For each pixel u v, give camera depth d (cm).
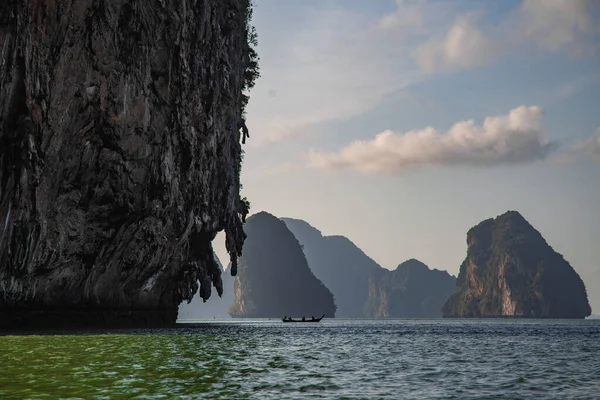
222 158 7481
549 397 1730
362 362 2731
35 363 2203
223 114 7262
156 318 6906
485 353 3478
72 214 4875
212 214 7338
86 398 1500
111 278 5678
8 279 4341
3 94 4031
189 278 7394
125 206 5269
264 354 3012
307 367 2411
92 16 4666
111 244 5391
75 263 5044
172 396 1566
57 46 4344
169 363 2323
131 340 3575
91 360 2342
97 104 4775
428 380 2084
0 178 4106
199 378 1923
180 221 6303
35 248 4453
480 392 1809
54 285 4906
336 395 1670
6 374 1900
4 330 4478
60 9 4325
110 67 4872
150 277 6366
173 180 6006
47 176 4462
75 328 5228
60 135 4472
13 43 4041
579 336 6141
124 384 1744
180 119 5975
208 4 6444
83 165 4822
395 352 3459
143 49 5300
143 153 5397
